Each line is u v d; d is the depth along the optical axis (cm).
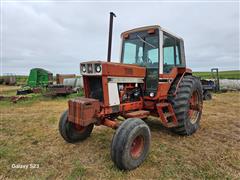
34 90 1254
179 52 461
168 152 328
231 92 1417
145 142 293
